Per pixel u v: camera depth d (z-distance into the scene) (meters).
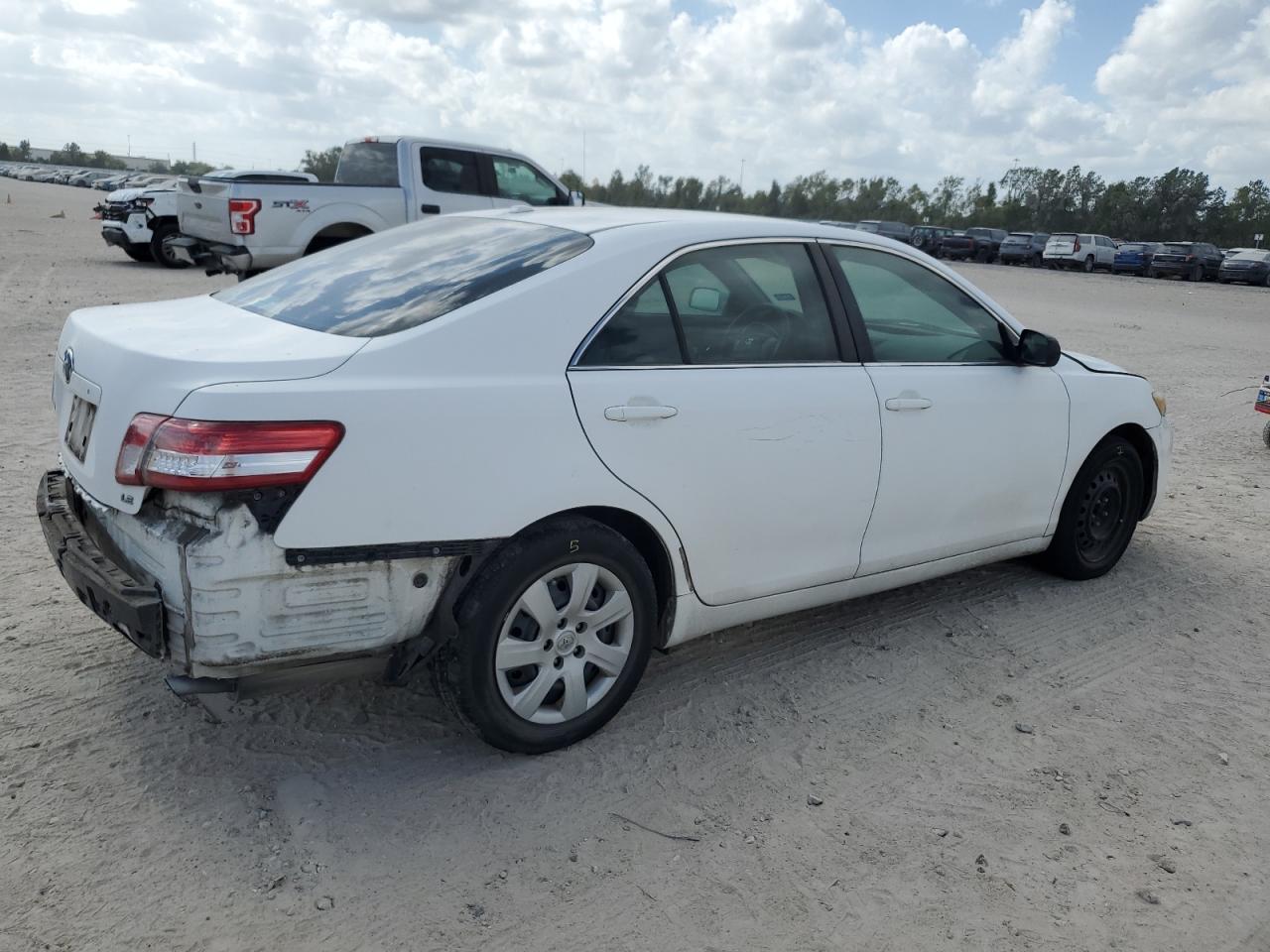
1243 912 2.69
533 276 3.13
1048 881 2.78
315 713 3.43
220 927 2.44
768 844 2.88
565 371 3.06
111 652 3.73
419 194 12.62
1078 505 4.80
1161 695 3.88
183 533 2.58
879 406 3.80
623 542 3.20
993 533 4.43
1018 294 26.89
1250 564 5.40
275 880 2.61
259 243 11.91
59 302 12.96
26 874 2.57
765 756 3.33
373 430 2.69
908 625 4.44
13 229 28.42
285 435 2.58
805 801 3.09
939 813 3.06
